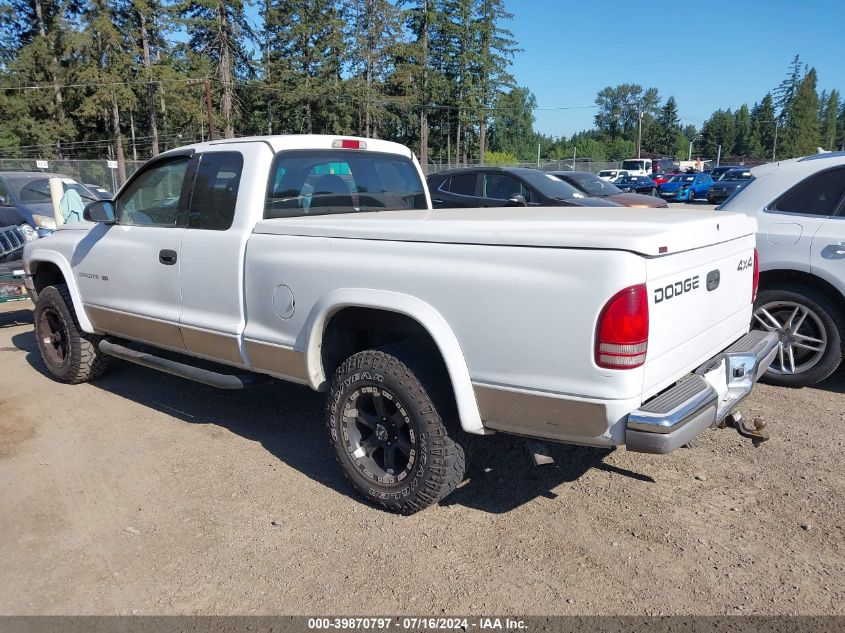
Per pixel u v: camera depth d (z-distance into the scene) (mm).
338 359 3754
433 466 3207
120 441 4438
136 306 4688
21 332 7723
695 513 3414
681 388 2898
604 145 125125
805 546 3102
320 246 3508
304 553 3123
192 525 3383
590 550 3104
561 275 2691
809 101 94562
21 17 54844
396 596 2797
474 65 62594
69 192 9766
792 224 5027
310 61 57188
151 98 47594
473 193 9977
